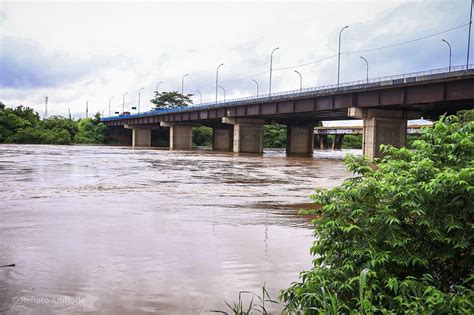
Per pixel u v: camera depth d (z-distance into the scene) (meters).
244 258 8.17
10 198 16.02
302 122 88.56
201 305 5.84
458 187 4.76
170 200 16.52
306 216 13.41
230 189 21.16
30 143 119.88
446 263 5.05
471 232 4.69
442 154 5.40
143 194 18.14
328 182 25.81
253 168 38.31
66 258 7.95
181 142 107.44
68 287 6.42
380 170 5.55
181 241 9.51
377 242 4.96
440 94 43.09
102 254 8.27
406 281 4.45
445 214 4.83
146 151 81.81
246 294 6.29
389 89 49.00
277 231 10.87
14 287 6.38
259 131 84.12
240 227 11.34
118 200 16.08
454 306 4.04
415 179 5.08
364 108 54.19
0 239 9.38
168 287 6.51
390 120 55.47
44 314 5.44
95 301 5.90
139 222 11.70
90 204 14.88
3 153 57.00
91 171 30.17
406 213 4.98
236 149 82.88
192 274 7.15
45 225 11.00
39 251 8.41
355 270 4.87
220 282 6.78
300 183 25.05
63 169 31.25
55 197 16.47
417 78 44.72
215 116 87.25
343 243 5.11
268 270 7.44
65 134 127.38
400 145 56.16
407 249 4.85
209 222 12.01
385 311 4.18
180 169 34.91
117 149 91.31
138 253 8.39
